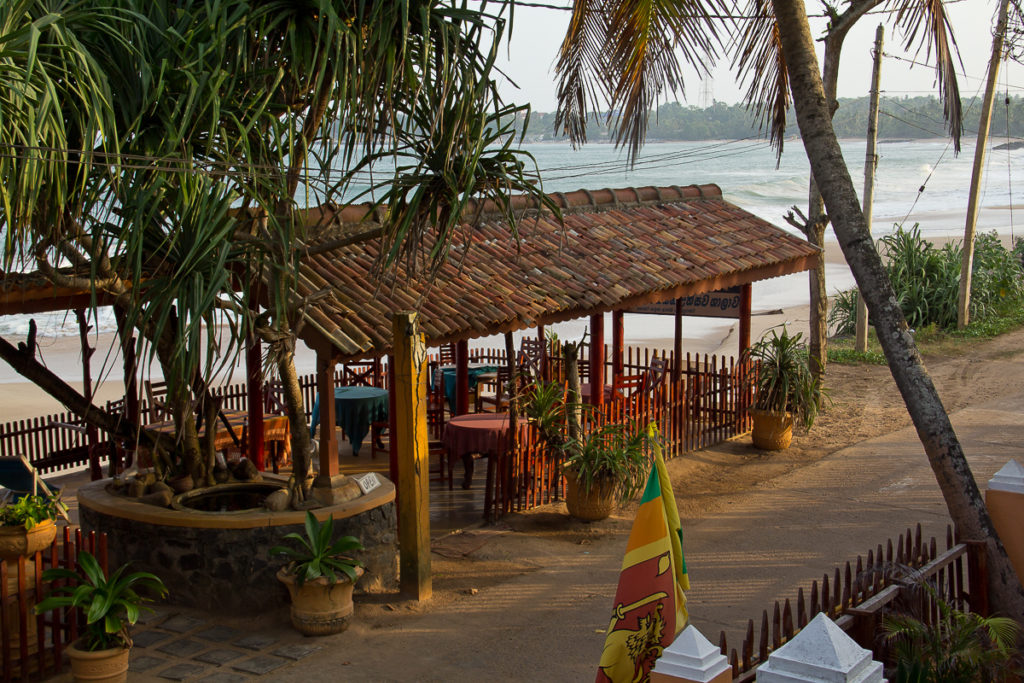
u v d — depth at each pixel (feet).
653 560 16.44
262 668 23.29
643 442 35.78
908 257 81.46
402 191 24.64
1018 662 20.42
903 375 24.75
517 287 35.55
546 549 32.22
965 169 370.53
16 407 59.31
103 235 23.06
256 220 25.12
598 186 212.43
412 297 31.94
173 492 28.22
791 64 25.49
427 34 22.49
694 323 91.15
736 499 37.70
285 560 26.37
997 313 82.33
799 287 113.80
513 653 24.31
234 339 21.90
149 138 22.44
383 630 25.76
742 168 374.22
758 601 27.61
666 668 14.20
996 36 50.93
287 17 23.94
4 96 18.83
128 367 31.78
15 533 21.84
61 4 22.30
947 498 24.36
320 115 24.77
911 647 18.43
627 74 31.91
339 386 46.44
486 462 43.88
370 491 28.45
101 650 21.47
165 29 22.93
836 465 42.45
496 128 24.75
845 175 25.23
